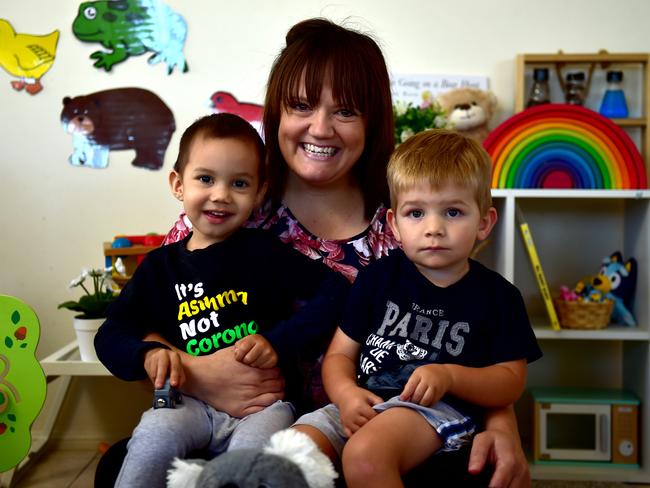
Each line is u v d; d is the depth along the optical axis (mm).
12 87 2143
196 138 1132
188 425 971
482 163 1026
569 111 1994
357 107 1155
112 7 2127
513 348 1001
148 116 2154
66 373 1789
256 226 1245
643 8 2129
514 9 2146
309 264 1161
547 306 1983
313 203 1270
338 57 1142
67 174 2172
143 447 924
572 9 2141
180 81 2152
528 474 929
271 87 1201
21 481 1951
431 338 1011
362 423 933
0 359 1746
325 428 959
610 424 2025
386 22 2154
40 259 2193
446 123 2041
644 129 2125
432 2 2150
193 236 1185
